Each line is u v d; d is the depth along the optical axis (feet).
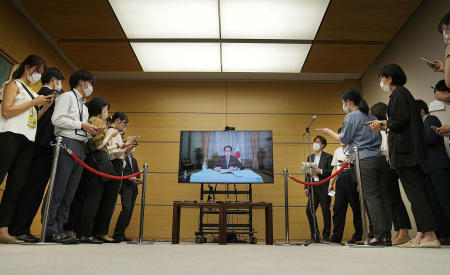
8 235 6.81
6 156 6.85
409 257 4.49
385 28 13.60
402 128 7.12
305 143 17.72
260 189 16.78
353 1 12.02
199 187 16.88
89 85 8.65
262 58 16.11
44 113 8.27
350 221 16.02
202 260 3.98
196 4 12.35
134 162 13.75
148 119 18.10
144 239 16.19
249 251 5.82
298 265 3.49
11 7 12.26
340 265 3.50
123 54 15.79
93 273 2.69
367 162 7.86
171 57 16.10
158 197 16.83
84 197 9.15
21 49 12.88
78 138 8.01
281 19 13.12
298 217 16.44
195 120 18.11
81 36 14.38
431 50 11.91
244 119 18.13
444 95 8.58
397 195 9.04
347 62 16.28
